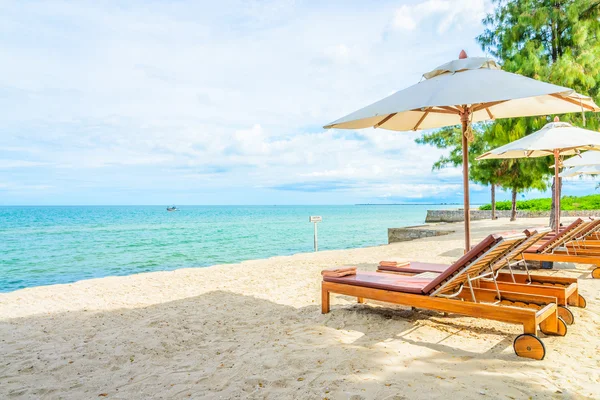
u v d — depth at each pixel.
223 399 2.55
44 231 35.50
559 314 3.90
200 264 14.73
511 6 13.44
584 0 12.57
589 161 8.59
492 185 25.98
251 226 41.56
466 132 4.66
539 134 6.61
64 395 2.79
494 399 2.37
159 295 6.21
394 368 2.87
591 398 2.39
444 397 2.40
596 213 23.16
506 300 3.79
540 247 6.50
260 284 6.77
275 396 2.54
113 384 2.94
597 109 4.44
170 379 2.95
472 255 3.40
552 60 12.94
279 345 3.51
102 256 17.45
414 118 5.56
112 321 4.74
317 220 13.16
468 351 3.25
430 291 3.74
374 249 11.92
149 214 89.81
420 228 18.19
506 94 3.23
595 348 3.26
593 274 6.12
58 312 5.29
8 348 3.86
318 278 7.13
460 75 3.84
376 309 4.69
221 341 3.80
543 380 2.64
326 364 2.98
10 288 10.96
